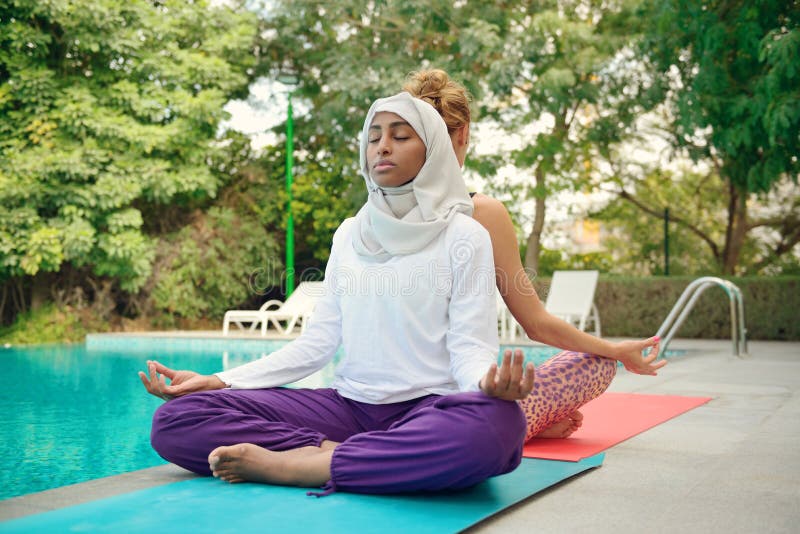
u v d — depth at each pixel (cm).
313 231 1391
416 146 205
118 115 1104
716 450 256
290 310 1034
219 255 1245
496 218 230
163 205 1238
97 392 503
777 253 1456
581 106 1250
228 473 202
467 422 179
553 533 162
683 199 1507
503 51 1096
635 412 336
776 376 497
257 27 1305
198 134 1184
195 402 211
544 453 245
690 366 576
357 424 217
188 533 159
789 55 738
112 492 201
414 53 1240
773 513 177
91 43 1058
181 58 1151
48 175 1016
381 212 204
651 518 174
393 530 161
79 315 1127
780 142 846
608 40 1104
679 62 955
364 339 210
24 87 1021
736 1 845
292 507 179
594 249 1555
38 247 1010
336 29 1316
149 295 1195
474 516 171
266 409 215
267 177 1314
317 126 1292
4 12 1017
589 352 247
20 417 402
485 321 199
